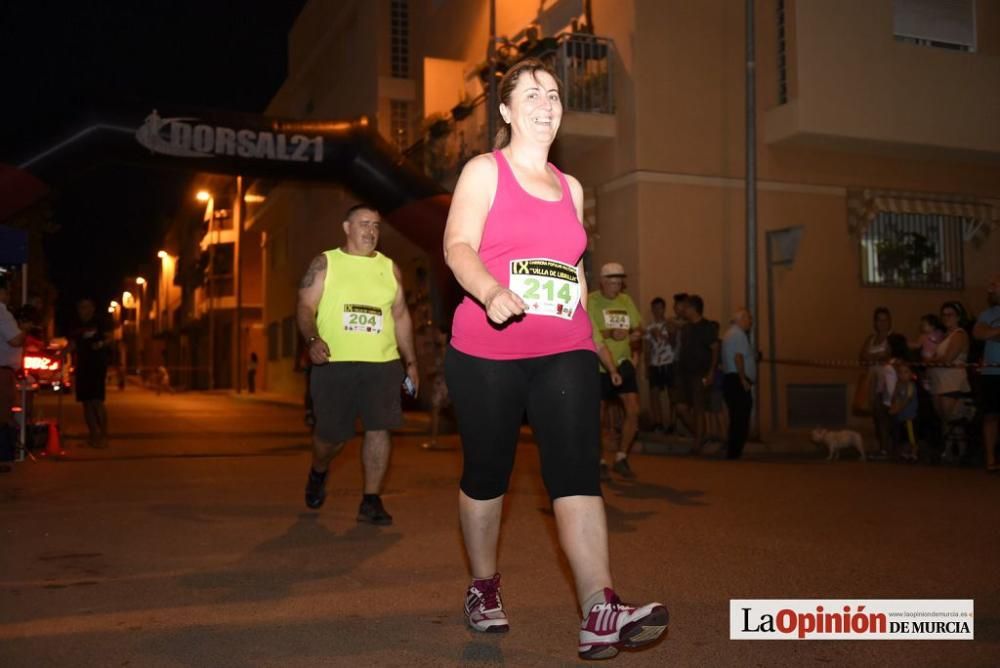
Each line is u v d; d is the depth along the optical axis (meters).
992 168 16.44
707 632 3.88
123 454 11.39
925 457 11.40
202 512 6.93
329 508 7.17
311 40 29.67
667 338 13.34
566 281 3.28
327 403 6.46
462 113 17.38
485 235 3.24
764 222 14.91
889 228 15.76
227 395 36.47
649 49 14.38
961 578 4.80
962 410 10.63
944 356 10.55
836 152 15.39
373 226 6.39
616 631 2.98
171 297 65.19
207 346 51.66
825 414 15.17
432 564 5.17
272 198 34.38
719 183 14.68
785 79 14.66
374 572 4.96
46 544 5.67
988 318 9.52
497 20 18.91
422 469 9.98
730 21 14.91
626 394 8.96
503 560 5.31
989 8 15.81
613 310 8.82
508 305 2.81
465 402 3.38
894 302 15.68
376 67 22.61
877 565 5.11
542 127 3.37
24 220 21.31
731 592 4.53
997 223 16.27
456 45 20.34
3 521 6.47
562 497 3.23
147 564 5.13
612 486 8.55
